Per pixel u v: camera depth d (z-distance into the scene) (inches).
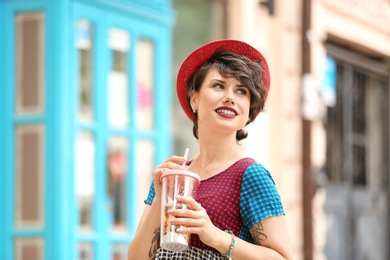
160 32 315.0
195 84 133.0
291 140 395.2
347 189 466.3
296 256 391.9
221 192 126.4
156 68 312.7
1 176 279.4
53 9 277.1
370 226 486.3
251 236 127.3
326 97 443.8
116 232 295.0
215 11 360.2
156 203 126.8
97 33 290.4
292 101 397.1
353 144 474.9
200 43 351.3
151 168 309.1
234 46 133.9
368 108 489.7
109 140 293.9
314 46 415.2
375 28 476.7
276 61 390.9
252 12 373.4
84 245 284.8
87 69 288.5
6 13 282.5
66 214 275.6
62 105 276.2
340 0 439.8
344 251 460.8
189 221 117.6
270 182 126.6
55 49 276.4
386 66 495.8
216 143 130.8
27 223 278.1
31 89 280.1
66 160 276.5
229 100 128.8
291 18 398.3
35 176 278.5
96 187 288.2
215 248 121.0
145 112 308.3
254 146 372.2
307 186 380.5
